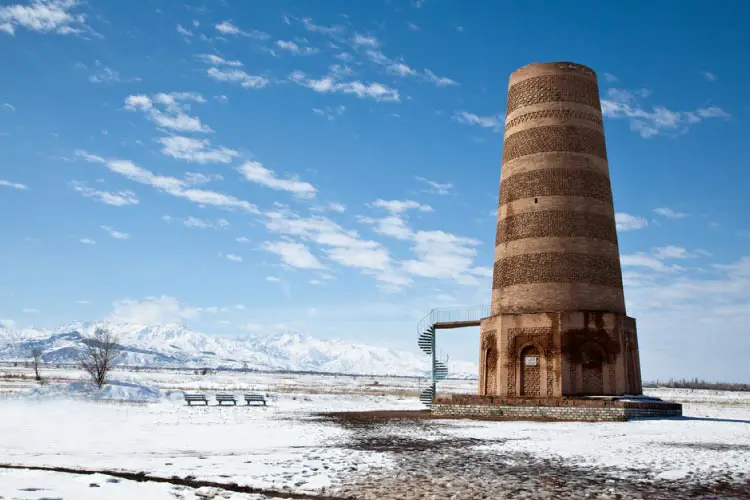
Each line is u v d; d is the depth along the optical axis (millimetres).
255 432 27297
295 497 13492
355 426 31094
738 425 32156
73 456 18703
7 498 12422
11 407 37844
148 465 17125
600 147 45969
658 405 37375
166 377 144250
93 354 61250
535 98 46250
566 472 16906
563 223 43531
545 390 41031
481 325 45969
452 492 14070
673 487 14906
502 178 47500
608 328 41219
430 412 43469
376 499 13344
